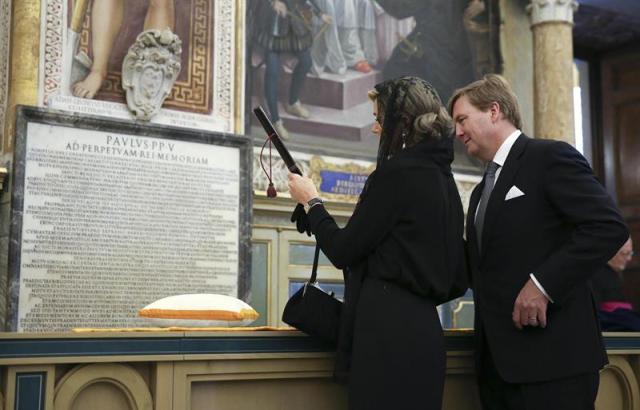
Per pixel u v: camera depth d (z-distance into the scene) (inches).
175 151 244.7
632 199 430.6
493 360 114.8
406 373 100.7
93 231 228.5
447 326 315.0
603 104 446.6
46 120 225.1
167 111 252.8
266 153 295.9
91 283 226.7
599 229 108.0
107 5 248.1
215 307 121.5
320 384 114.8
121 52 249.1
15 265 216.4
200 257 245.0
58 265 222.4
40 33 236.5
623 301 221.0
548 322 112.1
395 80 111.3
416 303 104.2
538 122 351.3
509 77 362.6
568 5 352.5
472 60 356.8
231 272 250.2
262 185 293.0
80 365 99.2
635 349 142.9
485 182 122.9
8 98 236.5
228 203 252.1
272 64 304.3
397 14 338.3
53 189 224.2
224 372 106.8
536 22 353.4
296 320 108.4
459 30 354.9
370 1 331.6
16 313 215.3
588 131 451.5
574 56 448.8
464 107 122.0
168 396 103.0
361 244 104.7
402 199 104.6
